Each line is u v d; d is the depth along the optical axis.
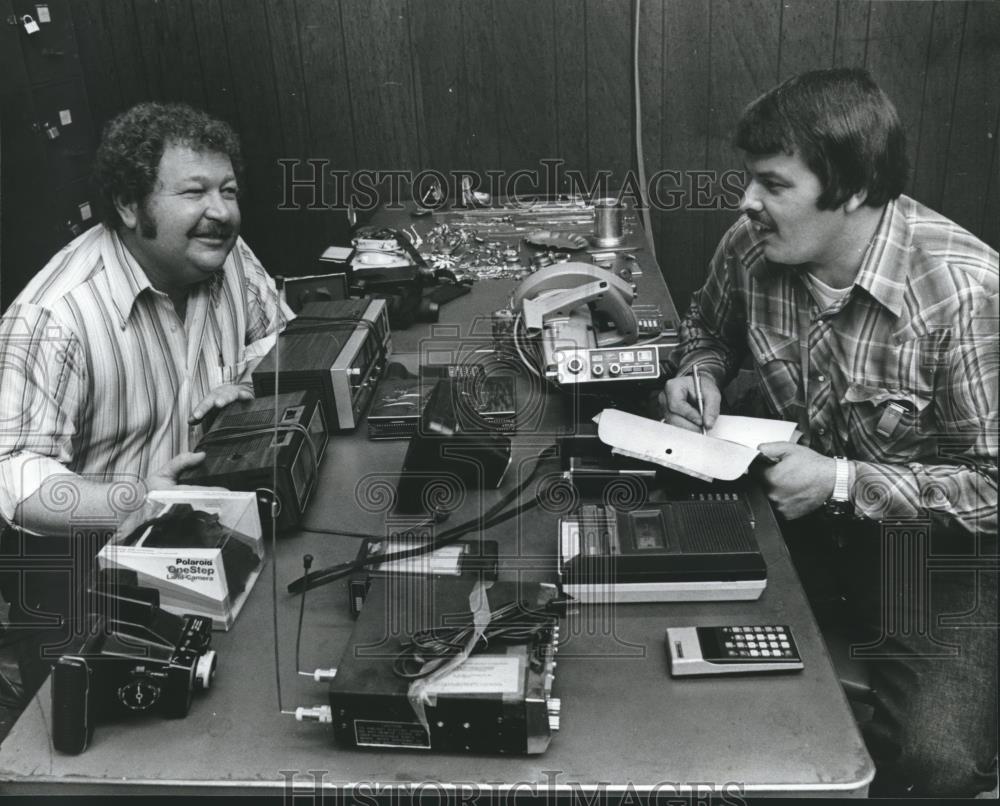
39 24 3.32
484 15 3.43
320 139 3.70
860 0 3.18
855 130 1.52
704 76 3.39
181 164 1.70
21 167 3.31
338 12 3.49
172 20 3.54
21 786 1.05
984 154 3.30
